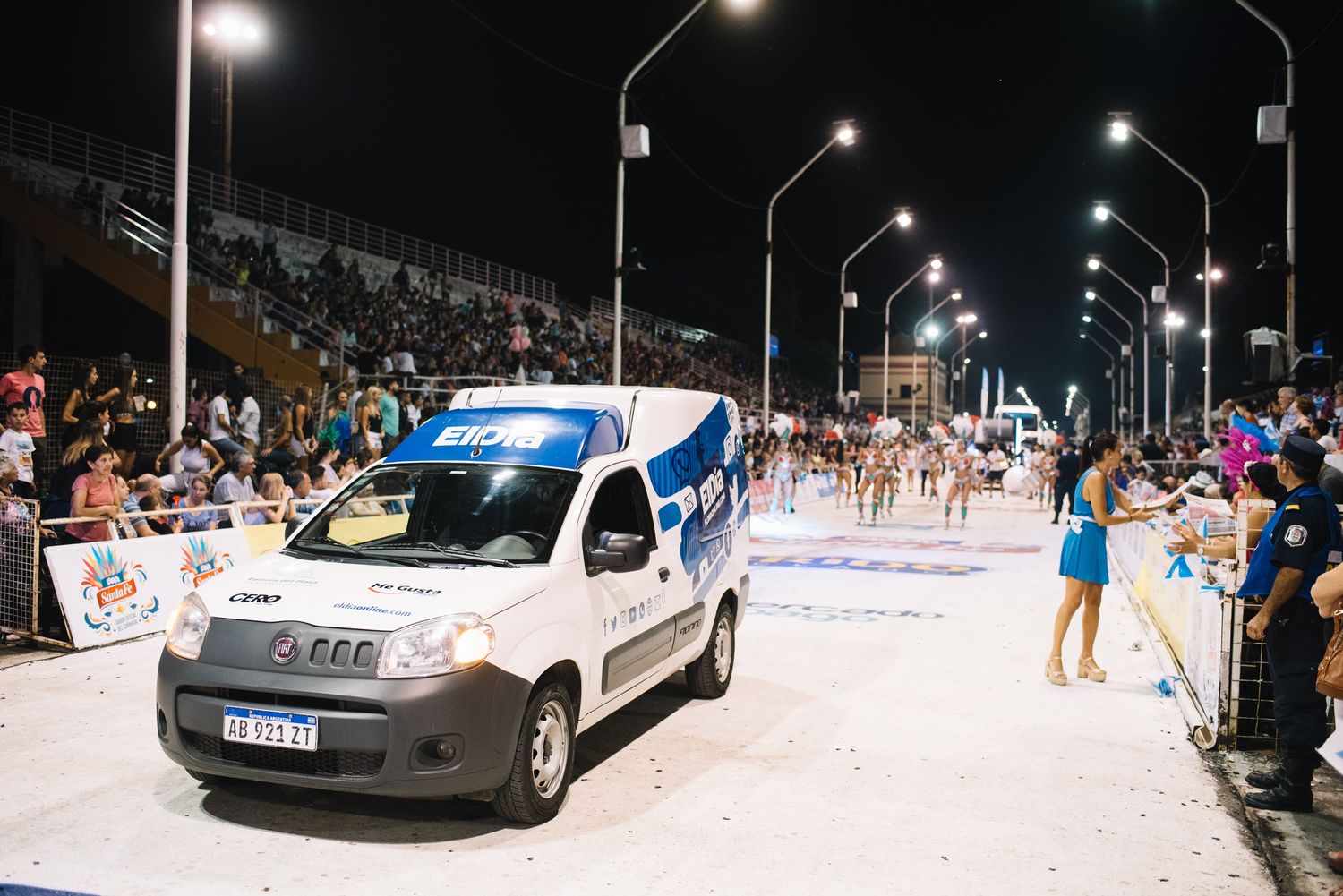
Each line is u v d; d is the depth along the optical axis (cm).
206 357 2634
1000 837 518
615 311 2192
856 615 1155
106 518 944
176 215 1231
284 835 504
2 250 2525
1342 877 474
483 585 527
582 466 622
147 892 441
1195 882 469
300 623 497
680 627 693
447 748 480
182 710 502
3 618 911
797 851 496
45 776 581
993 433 5634
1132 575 1353
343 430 1766
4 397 1168
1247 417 1572
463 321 3219
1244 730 671
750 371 5925
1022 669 894
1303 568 536
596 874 467
